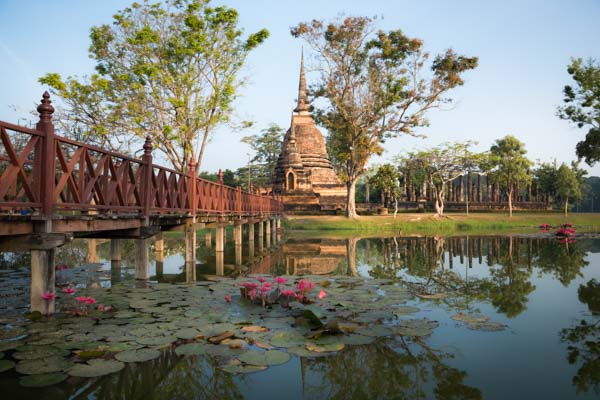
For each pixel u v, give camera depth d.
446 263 12.70
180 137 19.64
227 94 20.08
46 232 5.34
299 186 47.62
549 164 57.28
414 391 3.78
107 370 3.98
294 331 5.24
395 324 5.66
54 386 3.86
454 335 5.34
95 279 8.99
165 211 9.14
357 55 31.69
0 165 9.73
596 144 31.28
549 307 6.83
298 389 3.88
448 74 30.28
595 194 98.50
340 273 10.70
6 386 3.74
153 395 3.75
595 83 29.03
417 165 45.56
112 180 6.89
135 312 6.07
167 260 13.36
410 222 34.84
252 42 20.14
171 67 19.98
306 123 53.19
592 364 4.41
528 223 36.50
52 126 5.37
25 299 6.81
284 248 18.02
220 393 3.79
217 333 5.10
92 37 19.41
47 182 5.29
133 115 19.62
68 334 5.00
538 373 4.18
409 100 31.41
